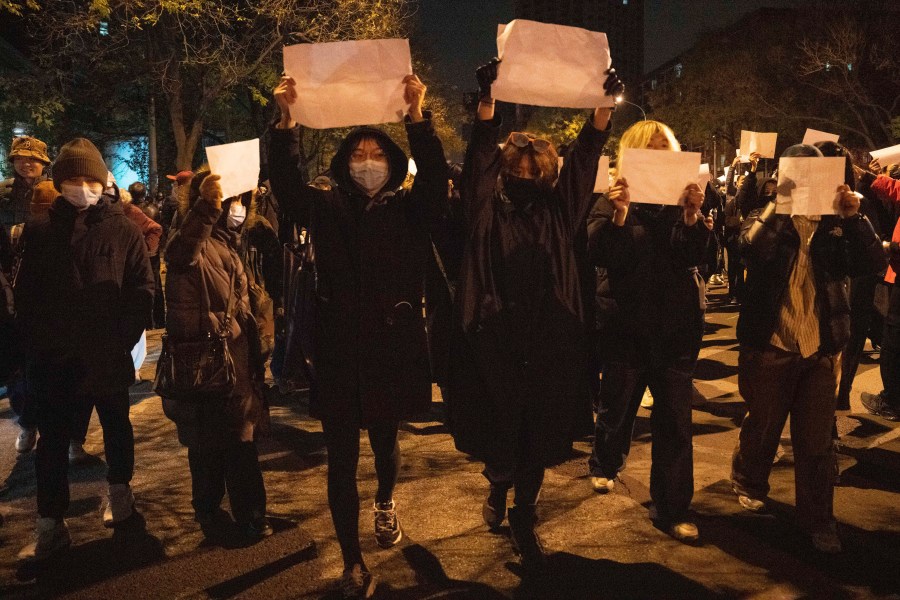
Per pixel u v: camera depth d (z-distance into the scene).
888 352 5.42
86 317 3.82
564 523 3.94
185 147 18.52
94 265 3.85
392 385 3.29
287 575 3.49
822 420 3.63
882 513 4.02
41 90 17.50
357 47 2.98
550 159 3.32
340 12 17.20
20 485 4.70
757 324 3.74
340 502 3.28
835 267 3.56
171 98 18.27
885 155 6.13
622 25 179.00
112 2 15.49
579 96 3.08
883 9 34.12
